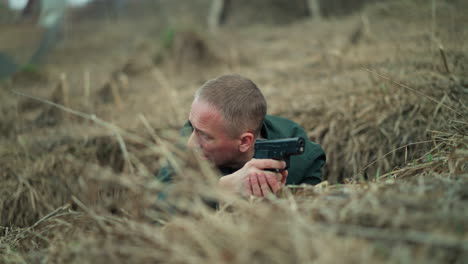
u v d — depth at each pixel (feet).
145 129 11.67
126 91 16.63
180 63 20.21
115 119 12.97
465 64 9.56
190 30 21.08
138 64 20.75
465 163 5.79
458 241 3.56
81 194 10.22
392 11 17.38
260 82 15.03
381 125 9.78
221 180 6.36
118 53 27.81
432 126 8.89
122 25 42.98
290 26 30.68
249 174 6.19
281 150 6.42
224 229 4.30
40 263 5.16
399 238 3.73
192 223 4.62
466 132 7.10
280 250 3.86
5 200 9.89
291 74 15.31
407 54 11.88
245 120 6.77
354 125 10.12
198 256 4.14
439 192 4.61
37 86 19.17
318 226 4.13
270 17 39.52
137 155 10.89
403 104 9.78
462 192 4.52
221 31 30.55
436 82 9.61
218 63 20.21
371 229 4.04
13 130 13.14
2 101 15.64
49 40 25.30
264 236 4.01
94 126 12.41
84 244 4.80
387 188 5.08
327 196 5.17
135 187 5.96
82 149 11.19
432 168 6.17
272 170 6.38
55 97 14.29
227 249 4.06
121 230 4.99
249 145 6.98
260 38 26.32
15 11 29.76
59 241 5.60
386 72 11.05
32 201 9.86
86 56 28.58
